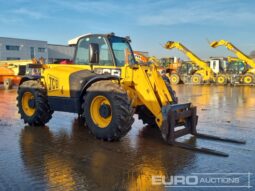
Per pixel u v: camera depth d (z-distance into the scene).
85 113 6.35
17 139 6.47
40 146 5.92
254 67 26.69
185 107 6.25
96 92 6.11
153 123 7.39
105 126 6.11
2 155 5.35
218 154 5.36
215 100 14.31
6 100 13.86
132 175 4.43
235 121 8.65
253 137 6.73
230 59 28.94
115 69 6.63
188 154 5.41
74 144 6.05
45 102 7.59
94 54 6.48
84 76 6.58
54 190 3.93
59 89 7.03
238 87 24.92
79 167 4.75
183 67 30.66
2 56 56.28
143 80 6.20
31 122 7.70
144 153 5.45
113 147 5.83
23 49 59.31
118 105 5.84
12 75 21.33
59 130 7.33
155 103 6.04
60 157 5.23
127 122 5.89
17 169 4.66
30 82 7.83
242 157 5.28
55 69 7.27
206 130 7.44
